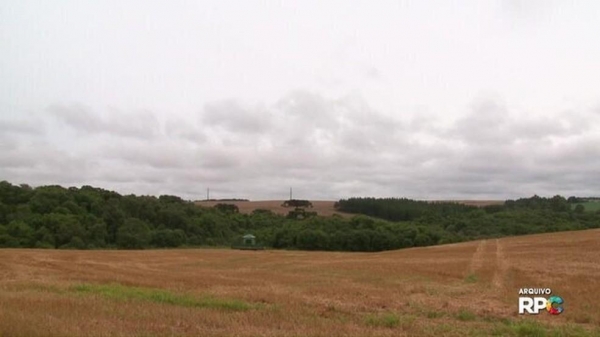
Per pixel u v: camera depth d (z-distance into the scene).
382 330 13.55
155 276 30.95
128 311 14.64
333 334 12.54
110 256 56.00
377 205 123.94
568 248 48.22
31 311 13.65
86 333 11.02
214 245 96.69
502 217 106.94
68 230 79.50
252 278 31.03
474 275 31.89
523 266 35.50
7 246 74.44
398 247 90.44
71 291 20.94
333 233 93.25
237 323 13.48
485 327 14.89
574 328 14.88
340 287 25.69
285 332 12.54
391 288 25.38
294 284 27.42
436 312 17.72
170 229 95.06
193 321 13.43
